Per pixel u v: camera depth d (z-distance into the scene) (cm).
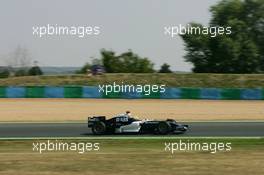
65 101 17462
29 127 10900
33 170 6419
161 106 16100
